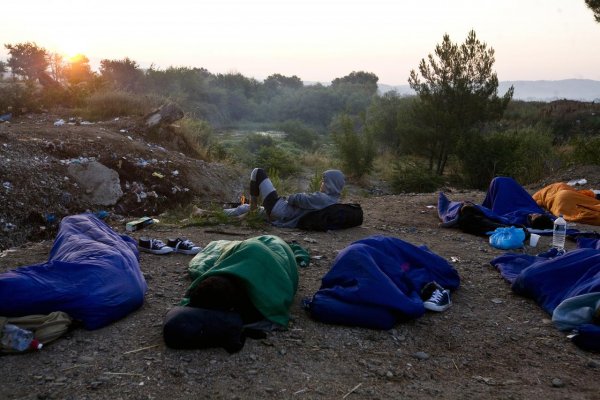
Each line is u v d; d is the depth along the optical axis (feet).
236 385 10.80
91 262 13.52
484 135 63.41
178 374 11.07
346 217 23.65
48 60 74.02
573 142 43.62
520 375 11.73
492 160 53.06
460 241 22.67
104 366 11.28
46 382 10.67
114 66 130.72
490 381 11.42
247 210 25.16
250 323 13.07
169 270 17.34
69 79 57.41
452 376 11.64
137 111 47.06
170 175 35.32
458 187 55.62
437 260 16.72
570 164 41.24
